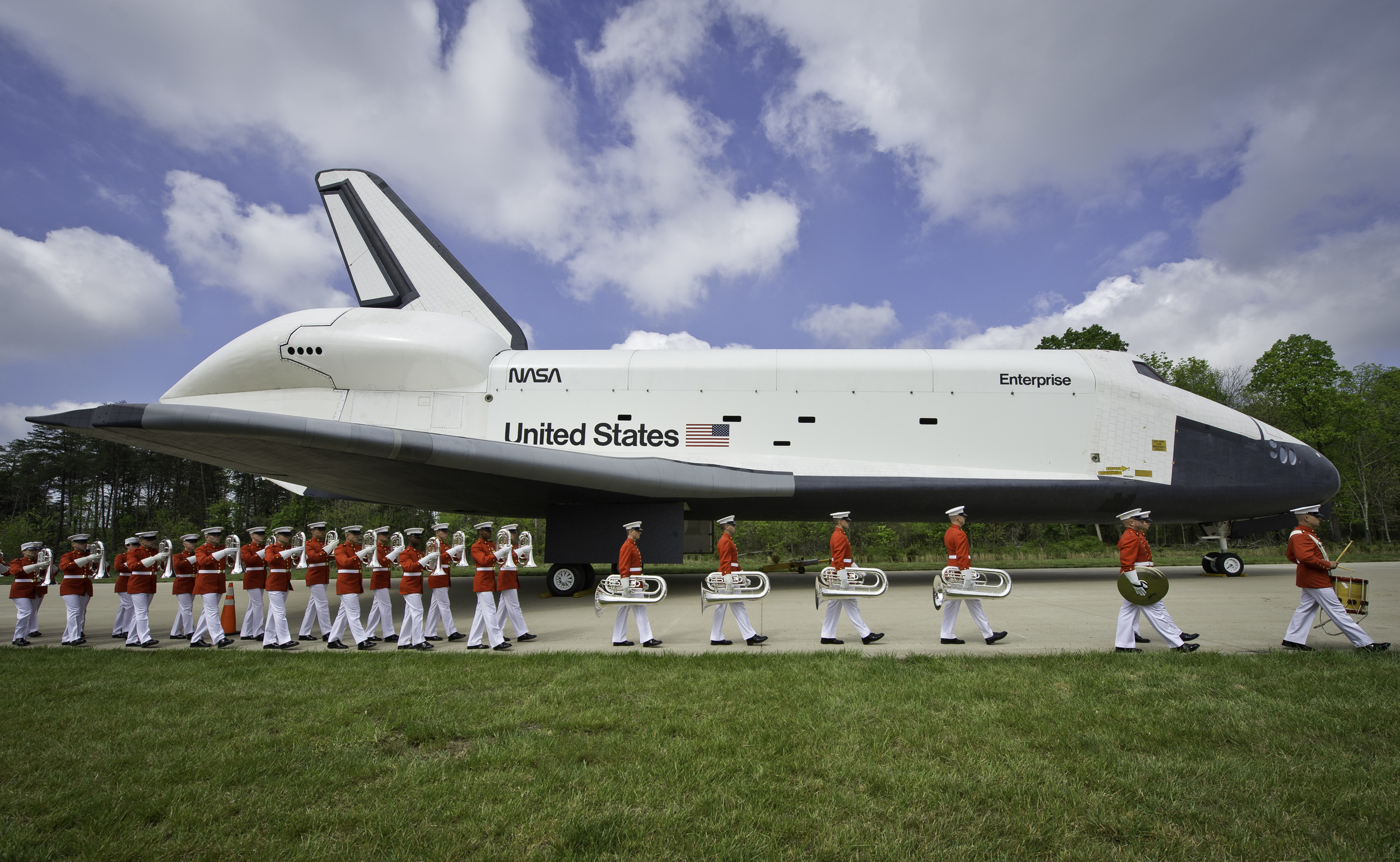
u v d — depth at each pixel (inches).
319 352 525.3
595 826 129.0
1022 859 118.3
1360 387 1545.3
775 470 522.9
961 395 537.3
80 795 149.3
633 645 310.8
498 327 605.6
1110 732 176.7
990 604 432.8
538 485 466.9
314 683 241.8
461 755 170.1
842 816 134.4
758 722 187.9
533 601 502.9
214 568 342.3
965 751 165.8
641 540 514.3
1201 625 339.0
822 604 455.2
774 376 541.6
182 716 204.8
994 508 535.2
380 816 135.6
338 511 1349.7
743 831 128.3
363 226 644.1
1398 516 1328.7
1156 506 531.8
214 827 133.6
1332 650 265.6
